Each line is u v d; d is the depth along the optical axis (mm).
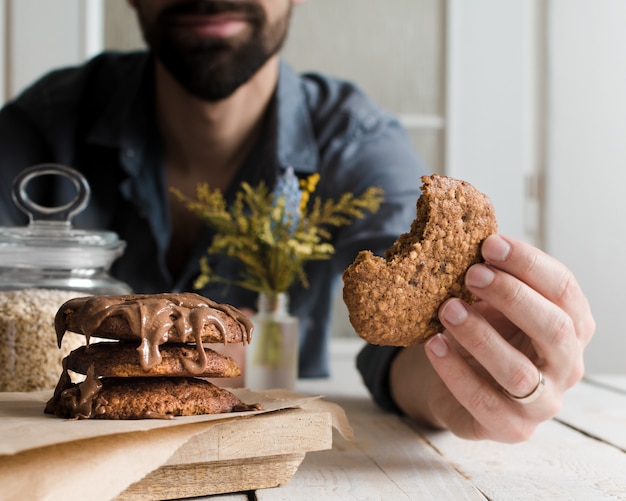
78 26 1074
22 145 842
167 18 755
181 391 425
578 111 1146
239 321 449
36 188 832
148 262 823
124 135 806
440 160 1125
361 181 815
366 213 792
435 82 1118
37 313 510
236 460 414
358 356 652
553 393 462
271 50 788
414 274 434
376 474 447
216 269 804
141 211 810
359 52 1109
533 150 1149
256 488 420
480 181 1126
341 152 834
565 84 1141
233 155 840
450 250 438
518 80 1122
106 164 835
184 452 400
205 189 683
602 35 1139
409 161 847
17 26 1065
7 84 1072
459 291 448
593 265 1155
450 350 459
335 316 1100
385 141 861
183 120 808
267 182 816
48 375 511
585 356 1167
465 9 1109
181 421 399
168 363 424
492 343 442
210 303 448
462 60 1113
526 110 1134
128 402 414
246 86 806
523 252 443
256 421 412
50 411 429
